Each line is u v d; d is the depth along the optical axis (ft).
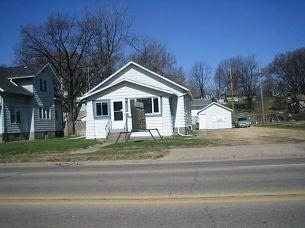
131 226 21.81
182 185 33.60
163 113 101.09
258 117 311.06
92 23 180.55
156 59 222.69
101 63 184.44
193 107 289.74
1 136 120.98
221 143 75.20
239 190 30.25
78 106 179.73
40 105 144.15
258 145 68.33
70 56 177.99
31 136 137.08
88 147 79.87
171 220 22.65
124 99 102.42
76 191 33.12
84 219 23.68
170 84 114.32
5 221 24.04
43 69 147.02
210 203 26.30
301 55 331.57
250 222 21.58
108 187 34.37
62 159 62.49
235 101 414.21
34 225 22.90
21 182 39.96
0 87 120.88
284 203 25.41
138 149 69.87
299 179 34.01
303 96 348.18
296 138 87.56
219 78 411.95
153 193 30.55
